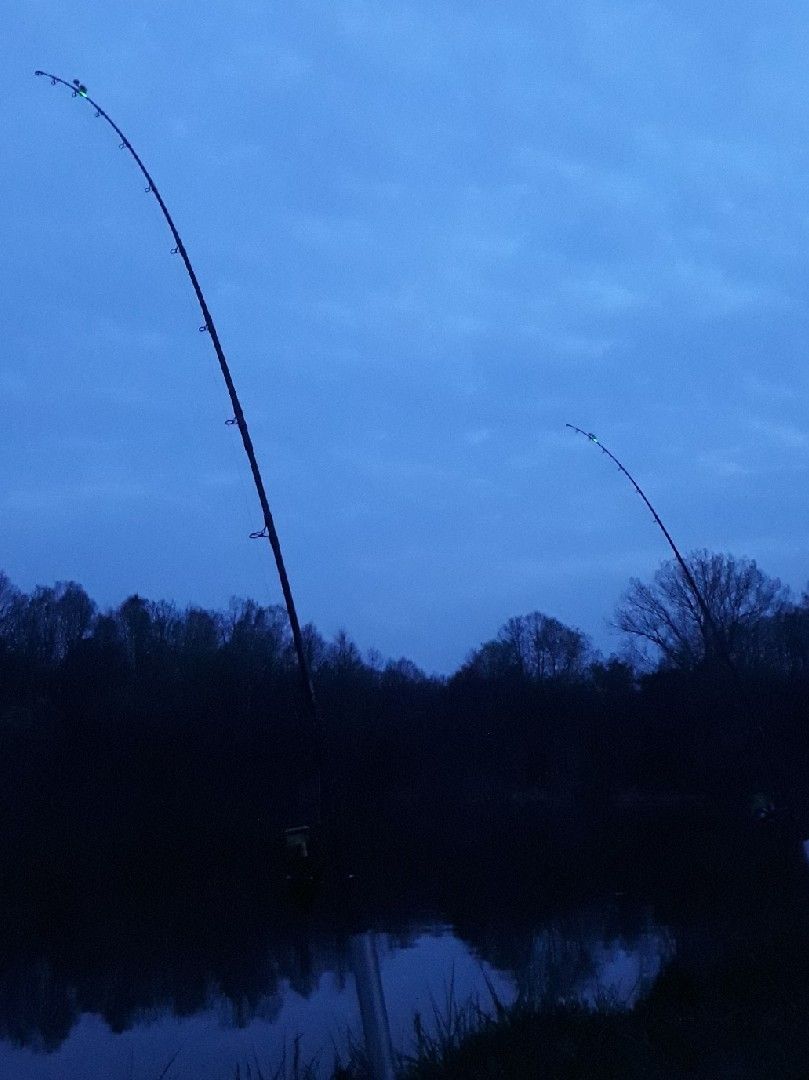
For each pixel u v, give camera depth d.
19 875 29.16
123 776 36.41
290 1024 13.02
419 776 41.34
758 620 36.50
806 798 17.03
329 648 42.16
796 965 9.38
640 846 29.45
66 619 47.75
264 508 7.07
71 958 18.31
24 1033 13.62
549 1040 7.95
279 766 35.09
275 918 21.64
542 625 60.91
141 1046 12.65
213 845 33.62
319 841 6.49
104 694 39.53
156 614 45.88
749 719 13.53
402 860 28.98
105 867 30.39
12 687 41.62
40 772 37.12
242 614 42.06
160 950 18.84
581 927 17.33
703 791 33.94
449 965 14.89
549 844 32.12
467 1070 7.77
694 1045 7.67
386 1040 5.84
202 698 37.12
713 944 11.74
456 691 45.53
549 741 43.81
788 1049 7.20
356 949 6.04
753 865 18.23
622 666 46.69
